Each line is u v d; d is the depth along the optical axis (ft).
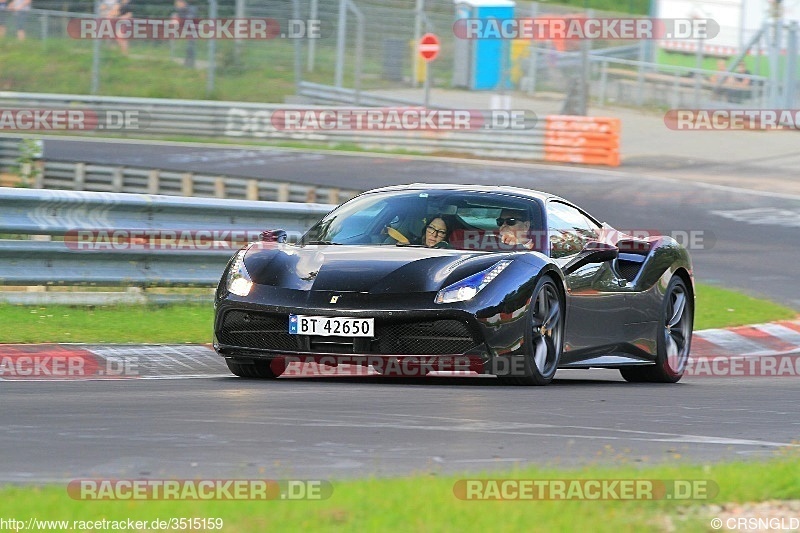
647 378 92.17
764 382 93.50
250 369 79.56
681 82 379.35
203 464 44.60
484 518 33.73
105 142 321.52
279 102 368.68
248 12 365.81
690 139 334.44
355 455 47.70
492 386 75.61
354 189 230.68
